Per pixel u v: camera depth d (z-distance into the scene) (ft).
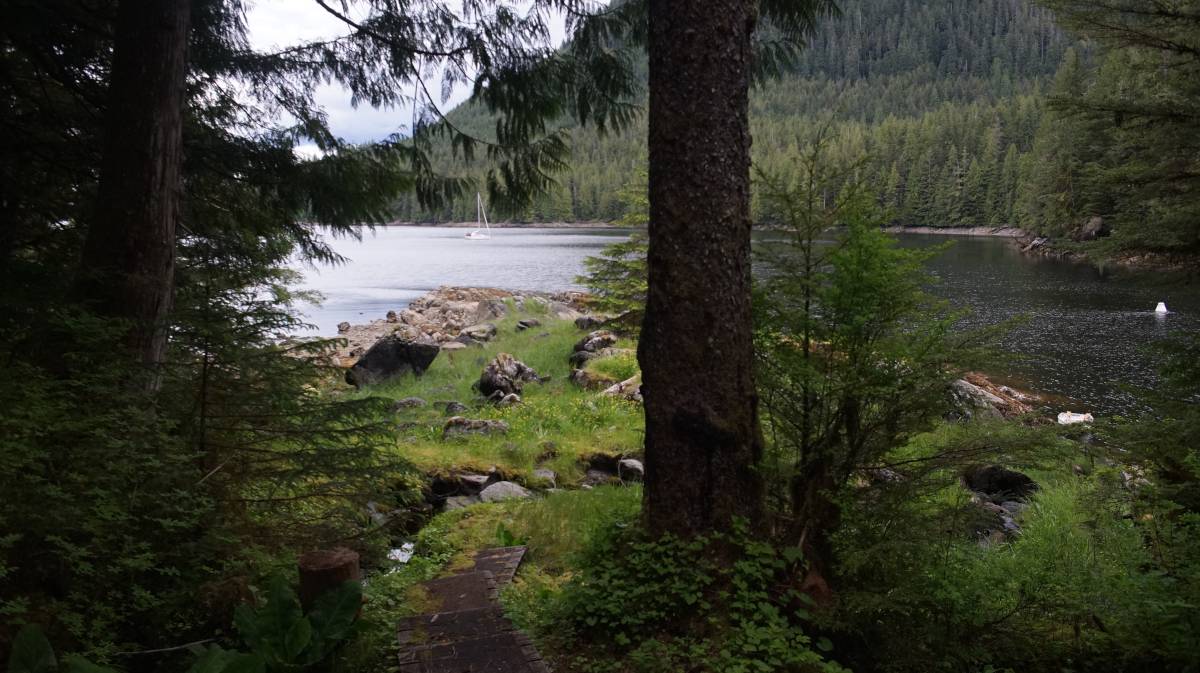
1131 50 19.44
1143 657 11.98
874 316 13.66
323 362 17.44
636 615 12.82
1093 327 66.18
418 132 22.45
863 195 14.23
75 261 19.40
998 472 26.18
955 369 13.48
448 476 26.48
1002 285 95.50
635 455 29.91
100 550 10.98
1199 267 18.31
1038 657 12.50
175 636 11.88
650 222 14.26
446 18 21.13
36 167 18.92
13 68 18.25
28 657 8.86
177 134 16.83
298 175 21.71
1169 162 18.34
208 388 15.48
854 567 12.04
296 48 21.43
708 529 13.60
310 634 10.72
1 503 10.15
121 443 11.84
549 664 12.28
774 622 12.10
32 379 12.84
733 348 13.74
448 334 63.41
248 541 13.97
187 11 17.03
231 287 20.53
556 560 17.98
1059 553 18.12
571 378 42.73
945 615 12.79
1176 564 13.55
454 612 13.78
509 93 22.17
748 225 13.98
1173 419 16.69
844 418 13.76
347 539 15.72
